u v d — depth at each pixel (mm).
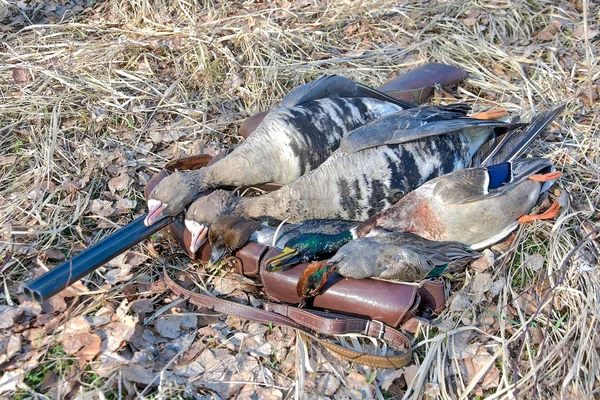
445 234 1391
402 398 1221
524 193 1397
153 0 2096
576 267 1373
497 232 1410
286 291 1319
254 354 1277
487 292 1357
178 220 1461
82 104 1749
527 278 1386
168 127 1720
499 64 1906
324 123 1531
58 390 1188
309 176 1445
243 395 1217
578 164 1591
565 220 1457
